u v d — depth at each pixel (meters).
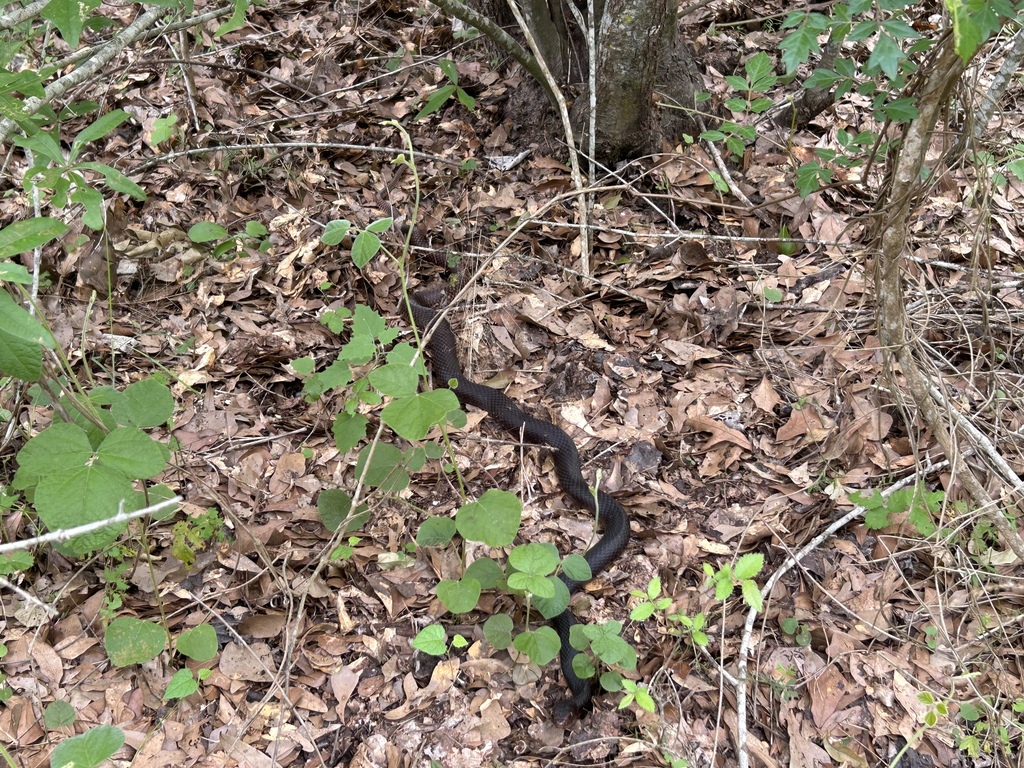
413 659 1.17
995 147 1.42
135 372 1.52
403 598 1.23
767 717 1.10
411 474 1.37
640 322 1.59
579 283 1.64
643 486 1.35
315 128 2.01
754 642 1.17
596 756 1.07
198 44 2.01
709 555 1.27
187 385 1.48
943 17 1.00
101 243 1.66
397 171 1.91
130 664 1.07
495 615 1.11
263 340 1.58
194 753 1.07
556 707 1.10
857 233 1.65
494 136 1.97
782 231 1.67
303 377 1.52
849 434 1.37
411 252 1.73
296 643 1.17
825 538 1.26
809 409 1.41
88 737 0.86
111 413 1.03
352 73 2.20
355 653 1.17
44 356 0.96
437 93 1.61
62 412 1.02
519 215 1.77
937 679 1.13
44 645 1.16
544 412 1.47
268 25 2.33
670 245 1.65
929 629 1.17
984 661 1.14
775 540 1.27
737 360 1.51
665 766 1.05
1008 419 1.37
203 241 1.69
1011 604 1.20
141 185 1.83
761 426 1.42
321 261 1.70
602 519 1.31
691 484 1.36
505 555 1.27
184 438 1.42
